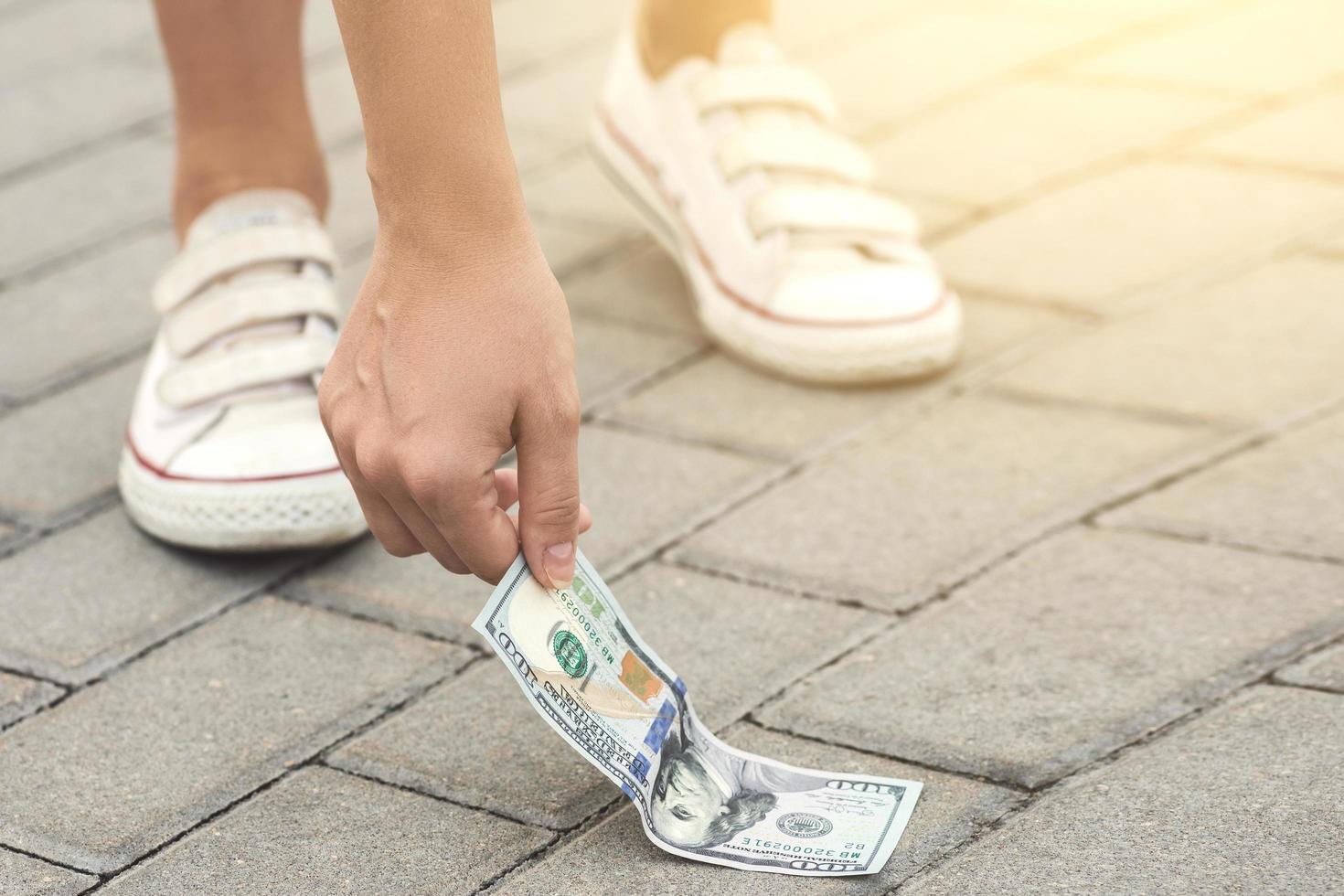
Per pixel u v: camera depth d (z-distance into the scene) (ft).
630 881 3.61
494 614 3.51
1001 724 4.08
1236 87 8.27
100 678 4.63
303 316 5.64
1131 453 5.35
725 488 5.42
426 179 3.26
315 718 4.37
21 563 5.27
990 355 6.15
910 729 4.10
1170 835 3.58
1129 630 4.43
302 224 5.67
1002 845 3.62
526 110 8.95
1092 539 4.90
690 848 3.67
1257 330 6.03
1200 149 7.61
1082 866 3.51
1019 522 5.03
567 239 7.54
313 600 4.98
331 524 5.12
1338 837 3.51
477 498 3.37
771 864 3.60
